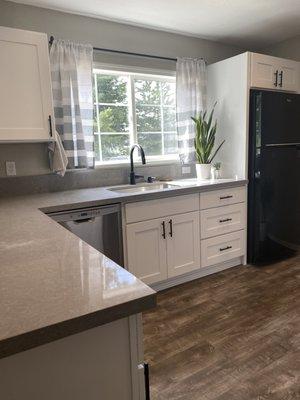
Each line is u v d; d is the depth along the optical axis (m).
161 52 3.11
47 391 0.67
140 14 2.69
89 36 2.71
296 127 3.14
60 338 0.63
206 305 2.37
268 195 3.05
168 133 3.36
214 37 3.35
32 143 2.54
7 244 1.17
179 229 2.63
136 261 2.42
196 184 2.76
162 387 1.57
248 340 1.92
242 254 3.10
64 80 2.51
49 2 2.41
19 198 2.33
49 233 1.32
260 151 2.93
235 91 3.02
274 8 2.66
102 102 2.93
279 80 3.11
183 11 2.66
